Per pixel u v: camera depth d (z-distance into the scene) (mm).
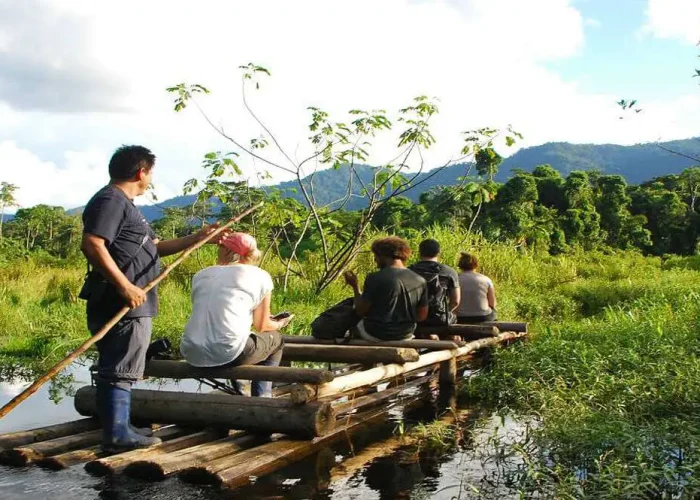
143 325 4438
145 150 4469
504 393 6363
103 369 4379
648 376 5918
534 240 25938
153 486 3865
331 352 5672
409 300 6559
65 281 14773
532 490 3822
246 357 4828
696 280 15117
